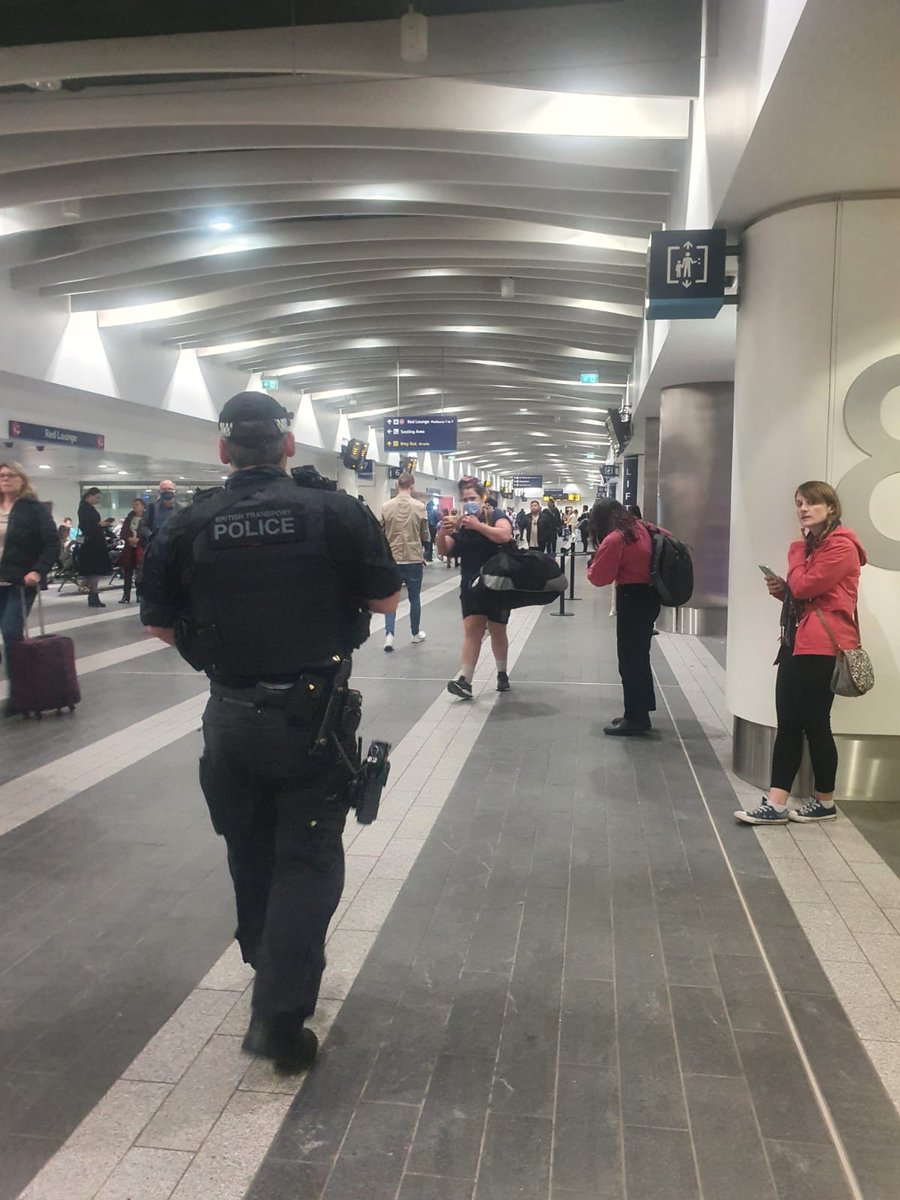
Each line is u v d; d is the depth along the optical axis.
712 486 10.92
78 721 6.33
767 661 4.72
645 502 15.49
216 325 14.63
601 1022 2.65
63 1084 2.39
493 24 6.04
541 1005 2.74
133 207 8.98
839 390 4.40
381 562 2.48
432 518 25.25
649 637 5.82
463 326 15.10
